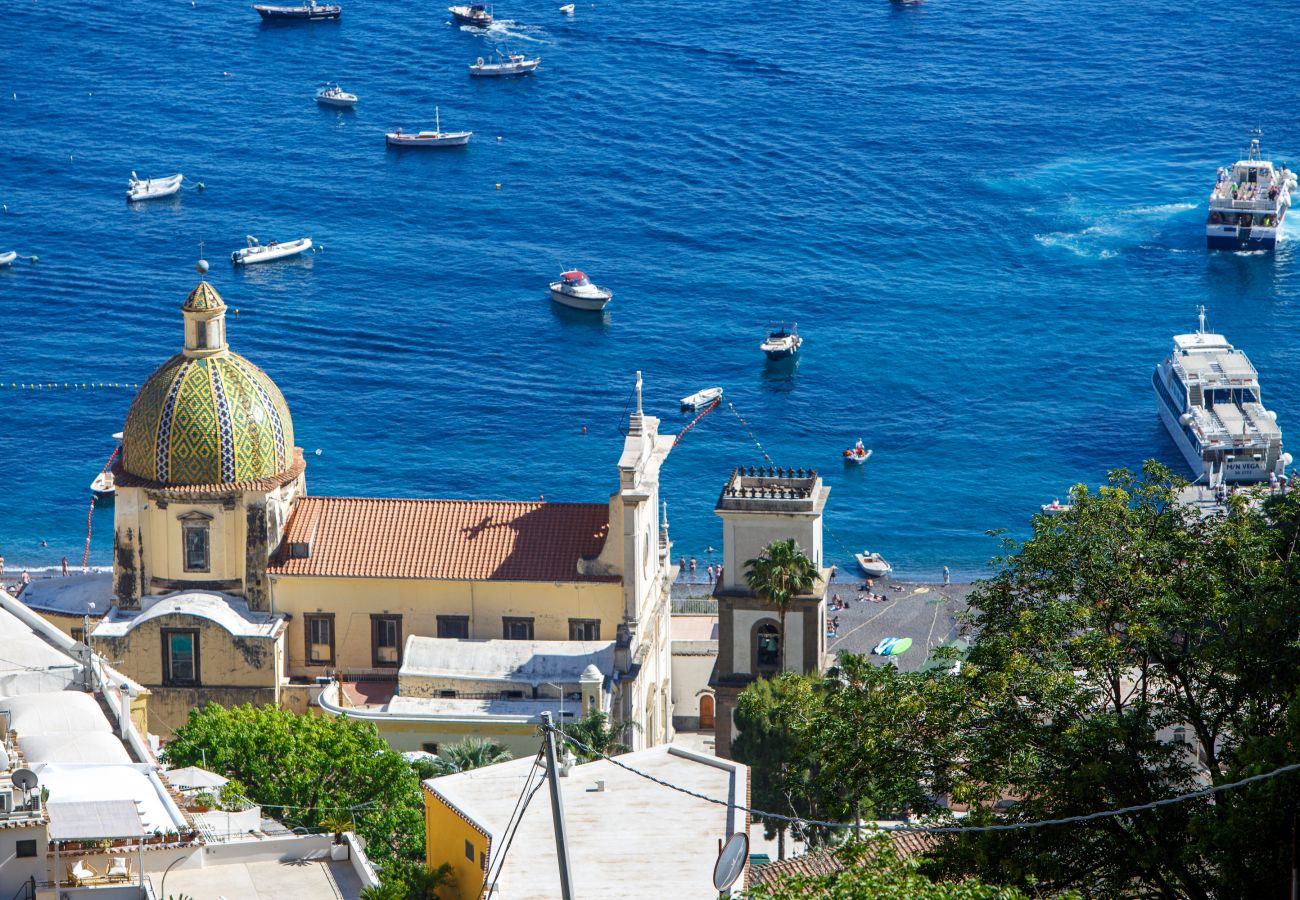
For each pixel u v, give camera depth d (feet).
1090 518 283.38
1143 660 272.92
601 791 298.97
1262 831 233.76
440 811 297.33
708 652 596.70
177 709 494.59
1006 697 268.41
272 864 295.28
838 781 285.43
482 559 495.82
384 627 499.51
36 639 405.80
